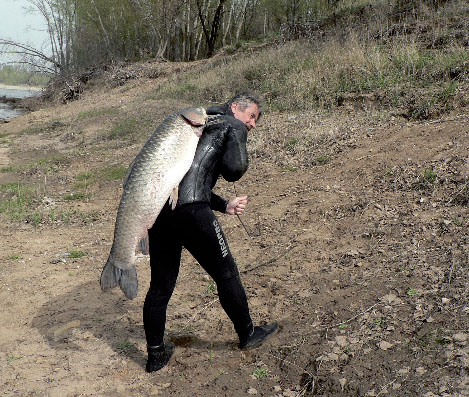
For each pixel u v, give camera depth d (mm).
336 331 3713
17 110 29406
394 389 3021
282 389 3326
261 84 14523
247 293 4680
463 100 8930
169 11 31484
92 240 7027
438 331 3402
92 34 36875
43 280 5547
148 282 5340
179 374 3656
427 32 12953
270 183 8000
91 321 4555
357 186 6789
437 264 4312
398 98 9945
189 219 3371
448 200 5555
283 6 30438
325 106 11266
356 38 14102
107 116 17109
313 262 5043
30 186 10625
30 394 3529
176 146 3102
